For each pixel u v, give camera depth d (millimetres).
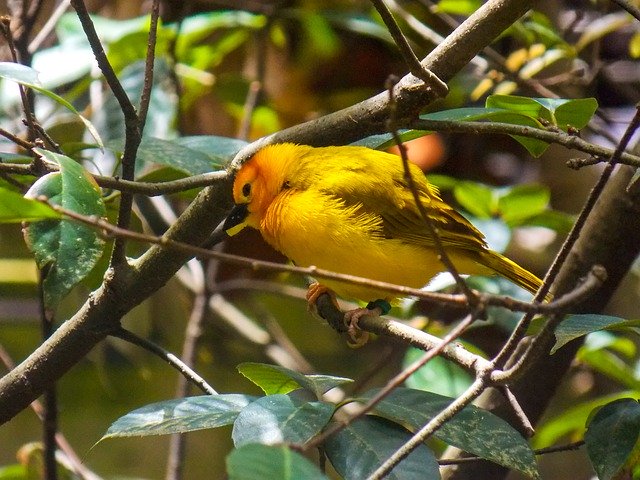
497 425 6520
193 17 14375
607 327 6930
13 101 13055
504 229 11359
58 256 6684
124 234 5160
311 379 7000
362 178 9195
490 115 8188
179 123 13375
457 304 5293
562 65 15125
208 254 5203
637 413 6977
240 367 7281
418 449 6199
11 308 18797
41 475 11773
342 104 15836
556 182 15836
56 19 11586
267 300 19000
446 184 12508
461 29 7617
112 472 19281
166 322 16047
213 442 20094
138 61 12969
